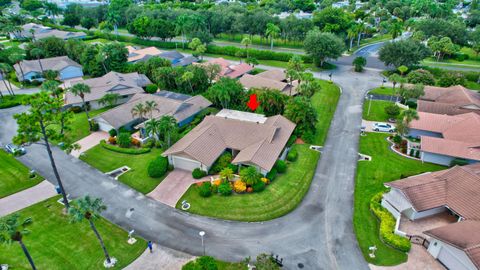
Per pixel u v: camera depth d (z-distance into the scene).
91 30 177.50
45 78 98.25
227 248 38.22
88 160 56.56
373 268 35.38
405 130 60.31
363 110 76.88
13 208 45.09
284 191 47.56
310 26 132.88
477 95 74.75
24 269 35.34
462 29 131.12
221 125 59.53
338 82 96.75
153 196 47.09
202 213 43.69
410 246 37.41
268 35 137.75
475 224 36.22
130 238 39.50
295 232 40.50
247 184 47.44
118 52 101.19
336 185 49.56
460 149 53.44
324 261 36.34
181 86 84.94
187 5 195.00
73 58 112.38
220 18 146.88
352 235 40.03
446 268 35.03
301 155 57.31
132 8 174.50
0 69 82.94
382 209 43.50
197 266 33.22
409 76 89.06
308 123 63.66
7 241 29.92
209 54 130.62
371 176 51.59
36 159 56.97
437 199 41.19
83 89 67.00
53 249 38.06
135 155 57.88
